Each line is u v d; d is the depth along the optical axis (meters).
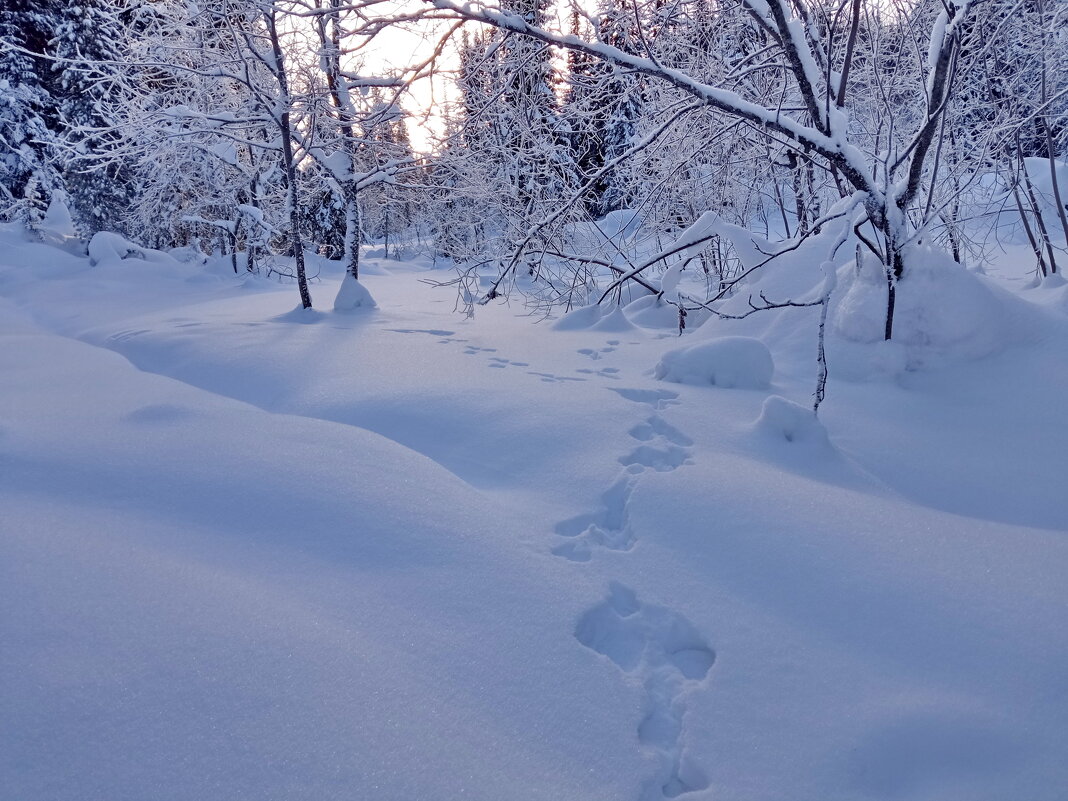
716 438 4.42
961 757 1.97
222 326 8.61
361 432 4.39
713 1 7.31
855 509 3.38
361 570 2.86
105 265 18.08
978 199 9.15
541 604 2.68
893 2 6.71
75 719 1.92
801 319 6.89
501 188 9.69
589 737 2.06
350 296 10.05
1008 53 7.91
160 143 10.18
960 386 5.36
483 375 5.92
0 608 2.36
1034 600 2.62
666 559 3.04
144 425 4.34
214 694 2.05
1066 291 6.77
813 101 5.39
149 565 2.72
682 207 9.81
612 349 7.33
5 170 22.62
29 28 22.88
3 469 3.58
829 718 2.13
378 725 2.00
